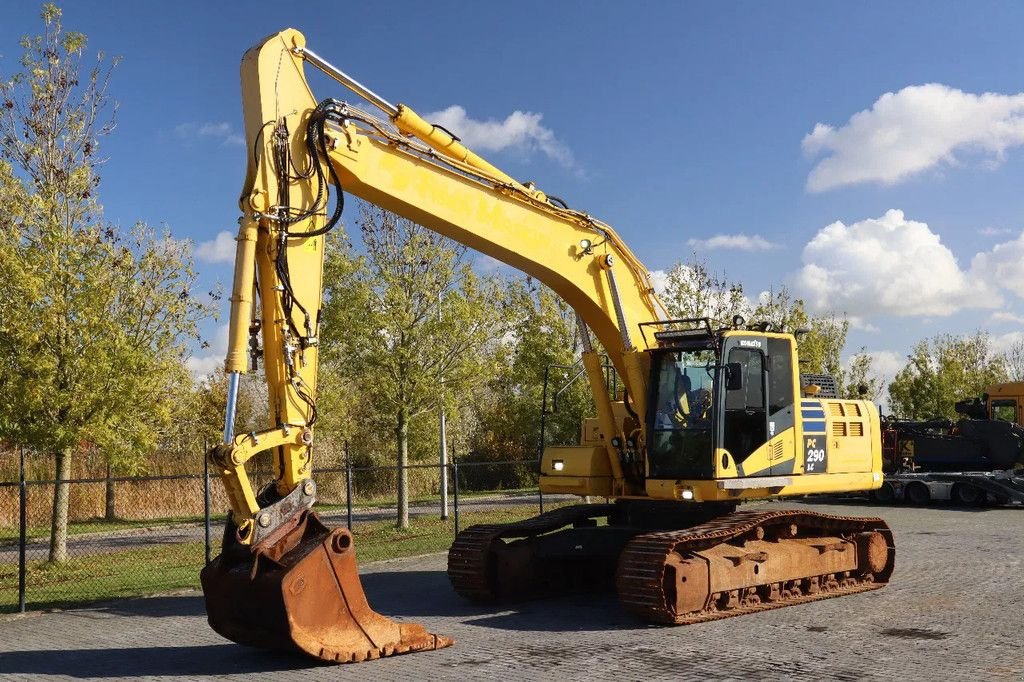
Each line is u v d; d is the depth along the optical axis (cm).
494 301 2248
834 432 1200
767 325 1164
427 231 2117
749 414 1095
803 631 929
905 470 2598
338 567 816
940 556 1456
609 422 1165
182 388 1794
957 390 3838
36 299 1505
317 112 842
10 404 1529
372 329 2056
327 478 3025
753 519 1075
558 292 1112
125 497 2655
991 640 867
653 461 1109
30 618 1134
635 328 1140
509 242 1012
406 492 2114
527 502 2775
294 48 849
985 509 2333
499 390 3475
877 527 1230
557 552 1164
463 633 961
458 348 2148
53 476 2472
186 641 965
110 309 1633
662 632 943
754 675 751
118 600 1251
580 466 1178
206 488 1383
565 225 1072
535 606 1133
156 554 1773
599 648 870
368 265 2092
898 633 909
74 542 1995
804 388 1253
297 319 828
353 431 3003
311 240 846
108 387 1591
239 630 805
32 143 1638
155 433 1780
